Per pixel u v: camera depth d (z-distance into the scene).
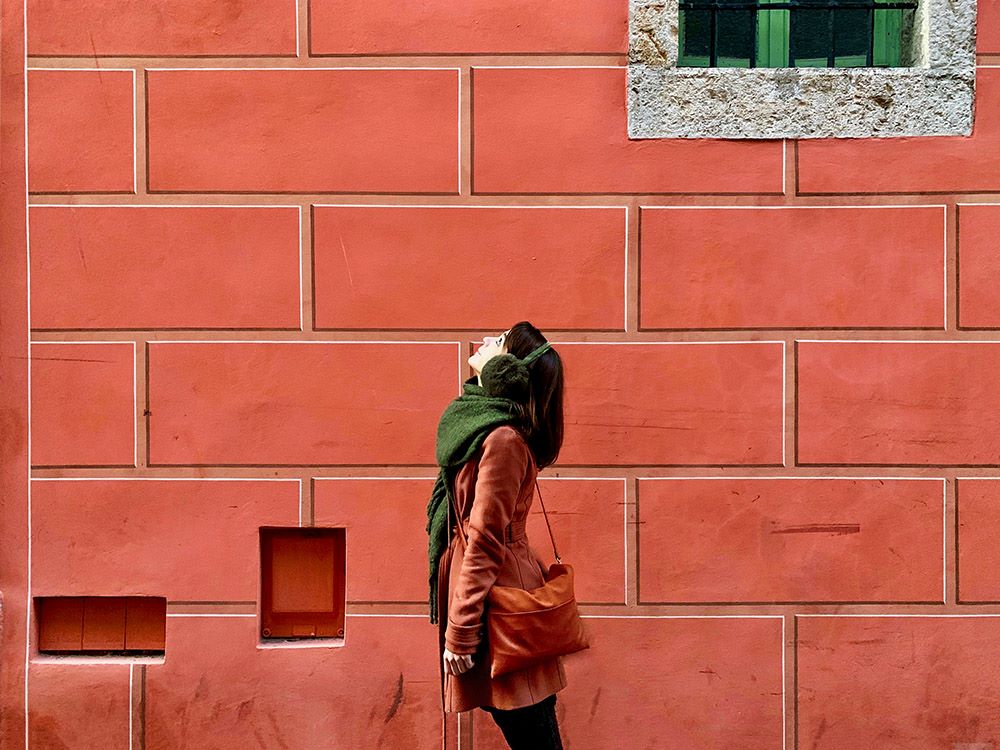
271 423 3.53
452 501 2.75
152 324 3.54
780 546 3.51
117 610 3.61
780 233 3.50
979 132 3.48
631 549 3.52
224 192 3.52
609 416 3.52
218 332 3.53
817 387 3.51
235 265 3.53
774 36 3.67
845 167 3.49
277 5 3.50
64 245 3.53
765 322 3.51
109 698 3.53
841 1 3.67
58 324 3.54
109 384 3.54
